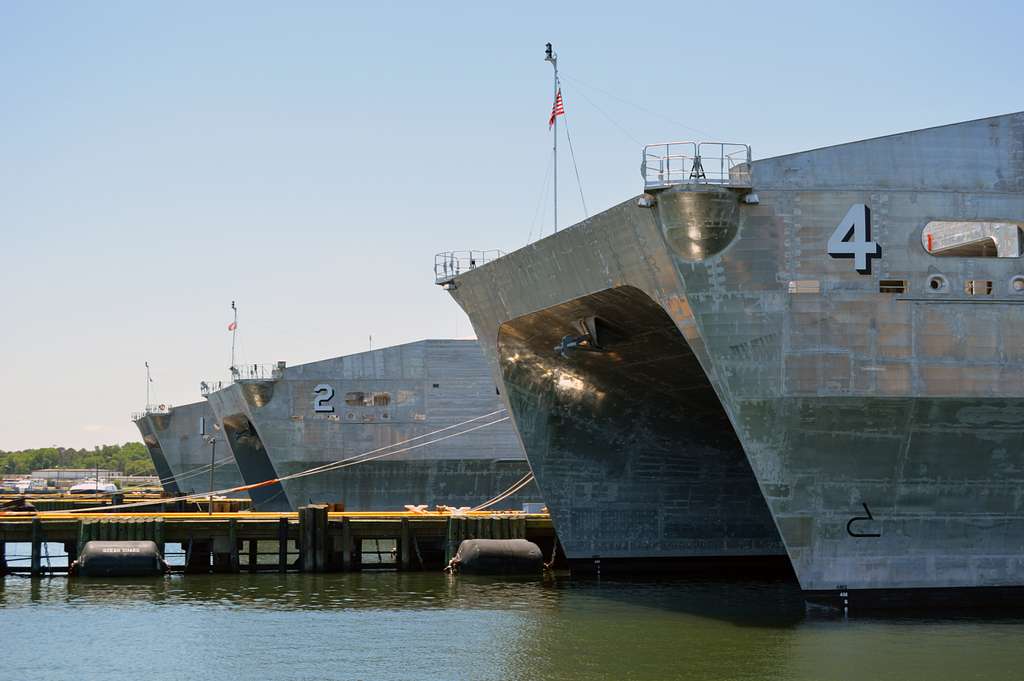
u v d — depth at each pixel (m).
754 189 37.75
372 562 63.81
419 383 78.94
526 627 39.62
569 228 42.50
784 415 37.94
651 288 40.03
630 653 34.94
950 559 38.72
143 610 44.06
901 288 38.12
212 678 32.78
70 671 33.81
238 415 96.31
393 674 32.88
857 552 38.34
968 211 38.75
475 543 55.44
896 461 38.41
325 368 79.38
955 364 38.12
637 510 52.78
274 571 56.72
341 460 78.62
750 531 54.03
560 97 49.81
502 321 49.69
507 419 78.56
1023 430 38.62
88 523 55.31
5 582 53.03
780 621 39.62
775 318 37.88
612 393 50.12
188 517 56.66
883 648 34.22
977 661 32.53
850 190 38.19
